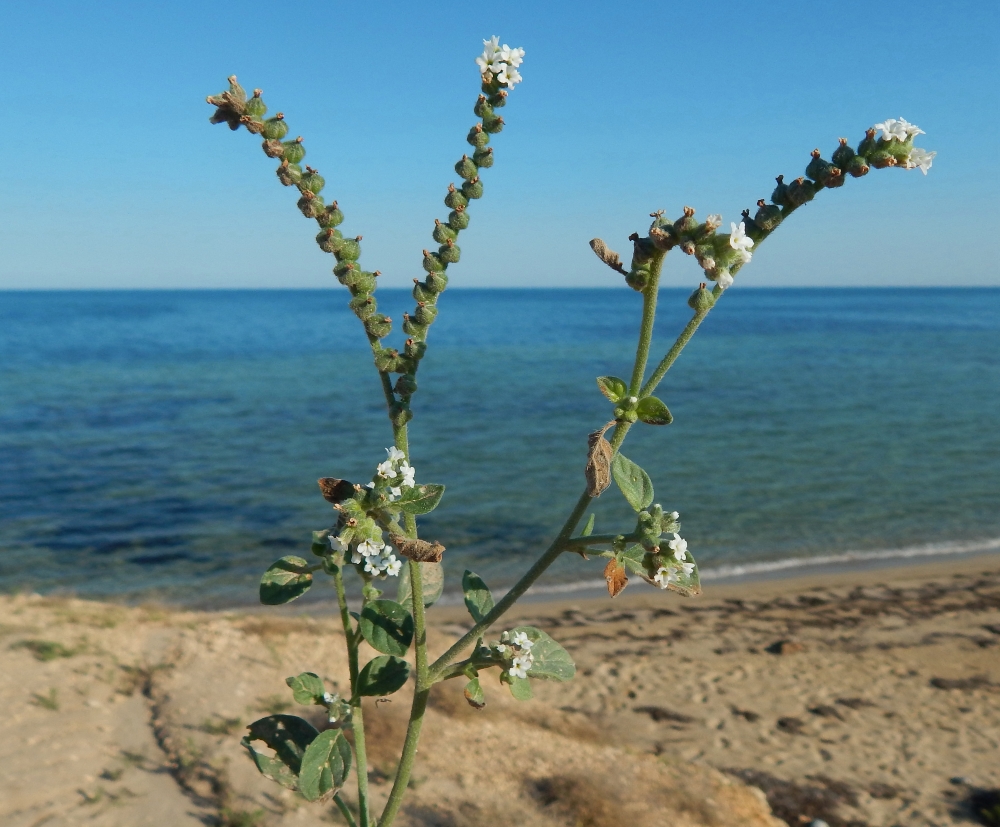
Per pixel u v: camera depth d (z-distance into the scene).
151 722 7.59
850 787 9.33
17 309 179.88
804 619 15.80
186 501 23.72
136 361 64.75
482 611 2.49
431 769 7.61
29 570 18.00
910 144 1.85
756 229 1.95
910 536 21.84
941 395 47.88
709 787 8.40
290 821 6.21
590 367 62.97
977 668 13.34
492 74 2.15
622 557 2.06
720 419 39.56
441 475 27.72
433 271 2.12
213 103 2.03
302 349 78.38
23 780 6.21
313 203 2.08
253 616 12.37
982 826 8.60
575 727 9.71
